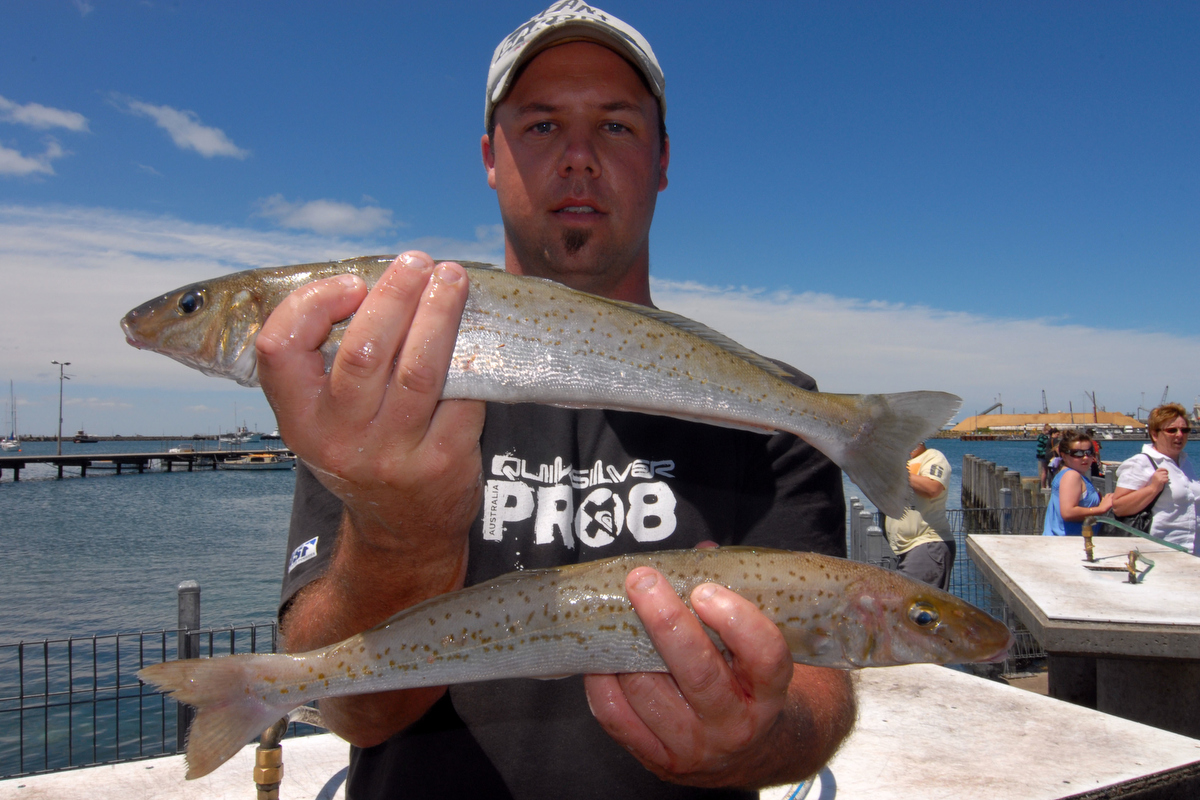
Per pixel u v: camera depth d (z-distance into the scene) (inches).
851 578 20.6
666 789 22.4
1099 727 37.6
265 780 25.8
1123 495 82.0
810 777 22.9
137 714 77.7
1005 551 59.1
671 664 17.1
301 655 19.9
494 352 22.0
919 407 24.3
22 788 33.9
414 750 22.6
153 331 22.5
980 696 41.4
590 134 26.9
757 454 25.7
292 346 16.1
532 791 22.0
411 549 18.3
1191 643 38.5
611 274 28.2
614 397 22.7
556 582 20.4
